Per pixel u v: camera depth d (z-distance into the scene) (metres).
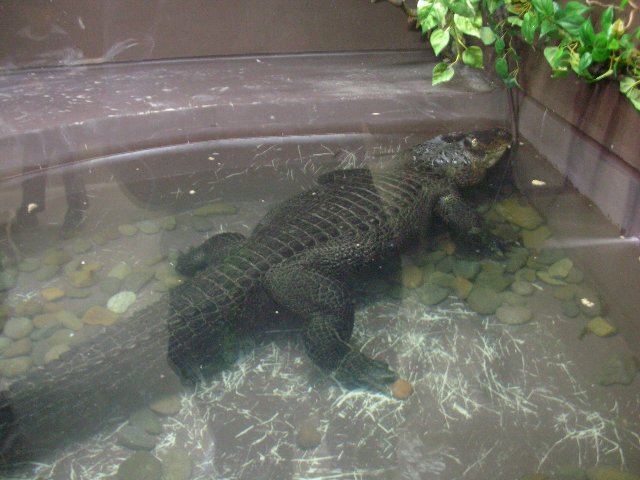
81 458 1.46
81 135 2.46
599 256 1.94
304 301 1.80
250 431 1.53
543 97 2.40
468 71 2.92
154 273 1.94
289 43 3.11
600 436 1.48
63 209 2.24
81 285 1.90
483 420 1.54
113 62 2.99
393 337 1.74
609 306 1.79
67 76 2.87
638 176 1.89
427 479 1.43
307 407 1.58
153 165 2.48
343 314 1.78
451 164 2.29
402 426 1.53
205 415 1.56
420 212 2.12
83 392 1.56
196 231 2.11
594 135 2.09
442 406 1.57
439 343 1.72
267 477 1.44
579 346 1.69
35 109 2.52
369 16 3.07
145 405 1.56
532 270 1.92
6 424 1.50
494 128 2.48
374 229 2.00
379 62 3.08
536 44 2.38
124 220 2.18
